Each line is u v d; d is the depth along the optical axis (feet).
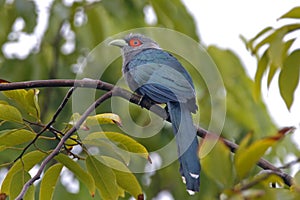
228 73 48.52
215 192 48.34
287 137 46.85
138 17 49.85
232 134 47.52
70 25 50.31
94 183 26.81
